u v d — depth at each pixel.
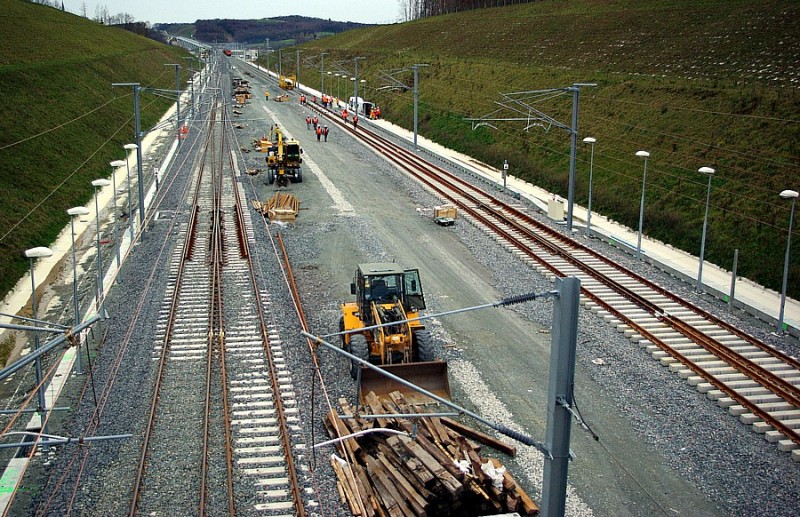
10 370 10.54
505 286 26.80
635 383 19.08
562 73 70.25
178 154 56.53
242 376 18.98
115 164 28.53
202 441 15.75
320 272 28.39
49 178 42.75
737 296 26.58
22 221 35.22
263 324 22.39
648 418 17.30
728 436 16.53
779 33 65.75
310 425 16.48
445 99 78.88
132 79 92.88
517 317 23.89
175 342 21.27
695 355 20.47
